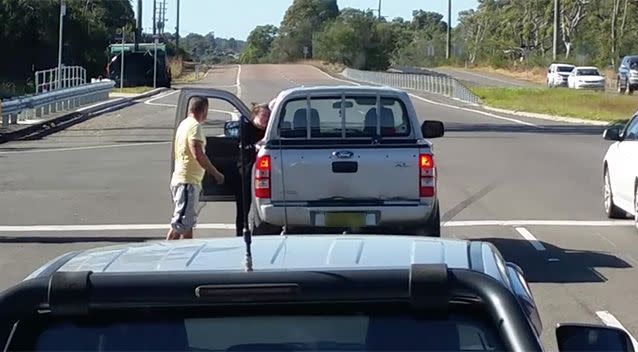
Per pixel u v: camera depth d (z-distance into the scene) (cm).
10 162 2422
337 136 1199
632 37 9788
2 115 3250
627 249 1319
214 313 337
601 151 2656
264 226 1152
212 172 1159
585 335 384
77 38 7181
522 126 3691
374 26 11956
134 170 2242
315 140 1148
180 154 1156
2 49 6631
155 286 330
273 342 338
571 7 11025
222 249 393
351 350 335
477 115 4397
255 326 338
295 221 1141
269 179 1141
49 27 6769
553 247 1333
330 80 8125
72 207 1700
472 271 339
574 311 988
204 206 1709
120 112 4466
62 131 3438
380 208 1141
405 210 1140
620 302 1026
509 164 2334
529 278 1141
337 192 1141
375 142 1145
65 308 329
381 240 414
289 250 387
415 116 1196
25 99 3509
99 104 4678
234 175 1283
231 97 1283
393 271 337
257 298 331
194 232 1433
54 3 6812
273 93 5891
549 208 1672
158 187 1945
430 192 1146
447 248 394
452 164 2331
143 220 1564
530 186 1947
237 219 1201
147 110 4619
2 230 1481
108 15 9488
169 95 6097
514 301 330
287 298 331
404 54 14988
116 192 1880
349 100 1198
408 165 1144
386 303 335
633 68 6378
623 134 1556
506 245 1352
